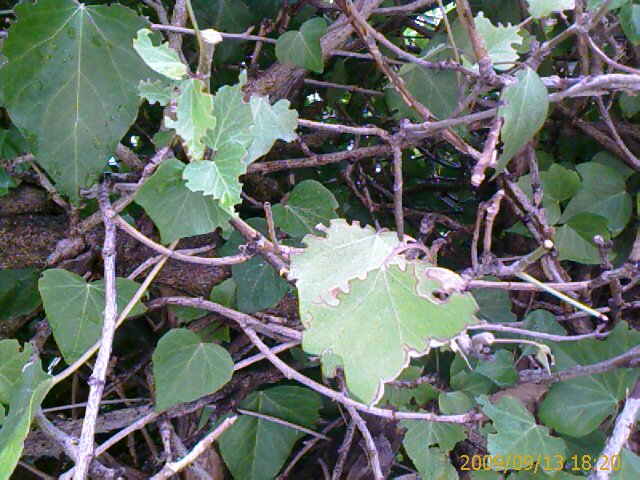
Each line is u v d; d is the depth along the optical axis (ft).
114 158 1.39
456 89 1.16
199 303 1.23
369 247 0.75
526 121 0.79
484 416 1.13
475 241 1.06
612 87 0.86
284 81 1.33
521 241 1.42
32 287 1.29
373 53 1.00
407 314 0.70
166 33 1.27
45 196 1.29
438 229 1.72
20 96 0.95
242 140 0.88
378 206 1.56
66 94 0.96
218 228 1.34
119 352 1.51
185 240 1.32
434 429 1.18
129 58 0.97
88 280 1.28
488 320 1.32
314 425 1.42
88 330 1.05
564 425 1.12
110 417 1.36
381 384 0.67
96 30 0.96
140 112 1.50
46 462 1.55
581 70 1.27
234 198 0.87
